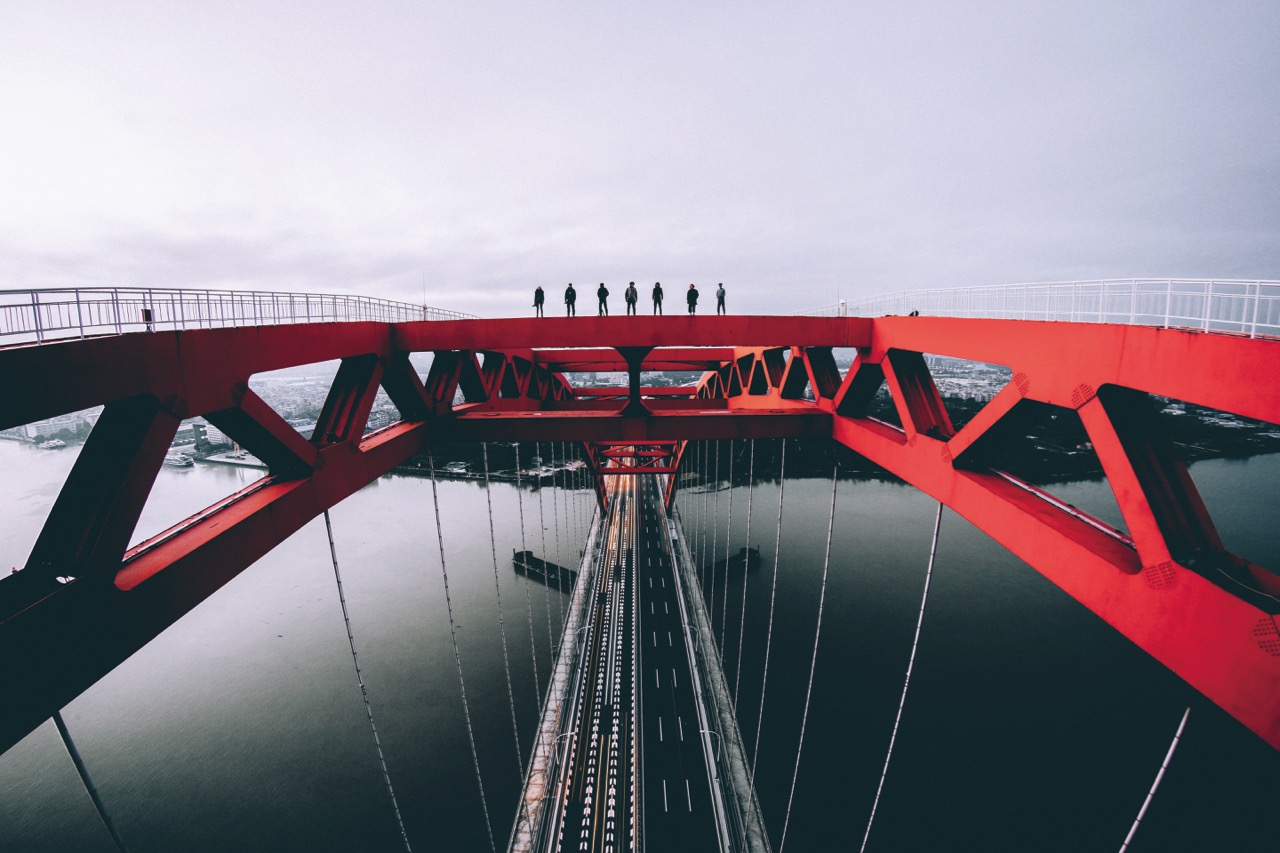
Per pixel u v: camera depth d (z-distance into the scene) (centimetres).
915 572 7650
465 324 1934
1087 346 1041
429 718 5062
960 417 12581
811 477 12538
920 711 4881
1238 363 773
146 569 1010
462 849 3694
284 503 1348
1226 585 852
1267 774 4178
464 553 8944
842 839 3619
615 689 4953
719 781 3884
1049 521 1185
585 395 6119
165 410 1016
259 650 6284
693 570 7531
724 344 1923
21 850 3931
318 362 1498
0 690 771
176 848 3897
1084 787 4081
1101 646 5881
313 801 4191
